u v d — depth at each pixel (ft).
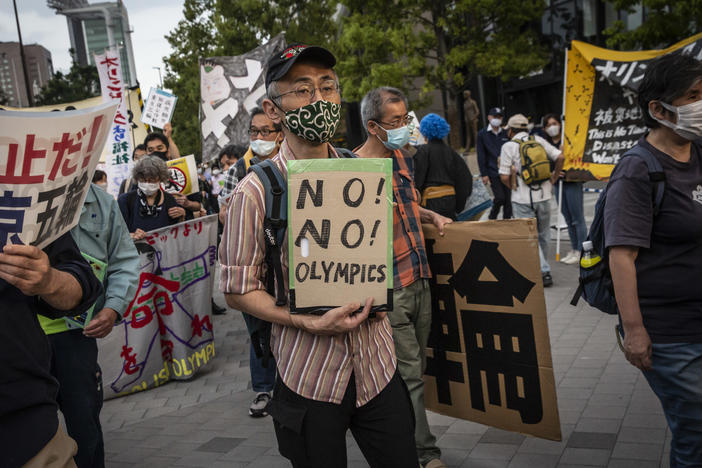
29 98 101.24
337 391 6.81
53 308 6.50
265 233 6.75
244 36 88.79
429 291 11.00
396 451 7.02
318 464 6.82
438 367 11.40
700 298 7.68
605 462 10.86
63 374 9.61
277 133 14.11
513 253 10.23
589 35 67.82
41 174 5.39
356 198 6.54
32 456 5.79
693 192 7.72
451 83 64.28
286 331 6.97
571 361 15.93
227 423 14.82
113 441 14.37
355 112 125.39
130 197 19.53
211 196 42.42
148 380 17.76
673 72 7.54
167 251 17.80
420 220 11.32
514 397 10.55
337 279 6.56
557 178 24.63
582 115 25.57
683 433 7.96
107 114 5.89
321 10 91.71
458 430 12.83
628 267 7.82
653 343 7.89
